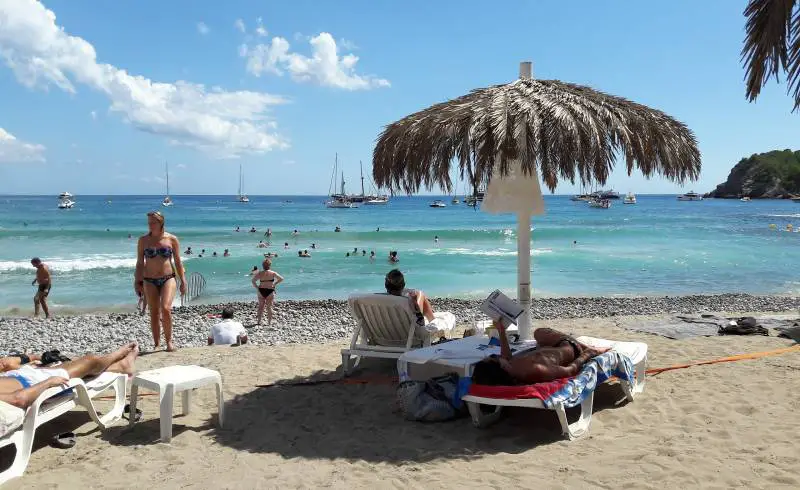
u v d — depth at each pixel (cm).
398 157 541
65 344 1216
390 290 617
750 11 659
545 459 400
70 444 436
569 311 1574
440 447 429
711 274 2408
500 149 461
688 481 357
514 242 3706
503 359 467
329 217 7212
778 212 8944
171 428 449
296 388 596
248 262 2644
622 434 447
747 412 486
